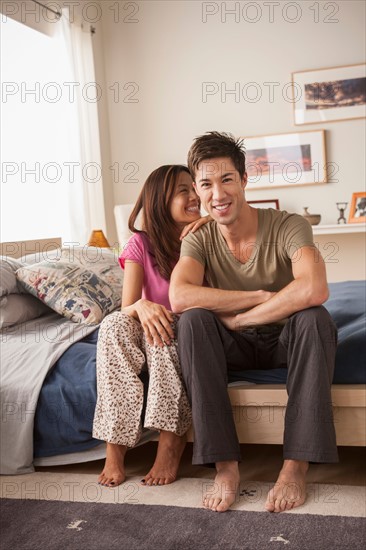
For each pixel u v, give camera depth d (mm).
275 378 2047
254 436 2010
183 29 5152
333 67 4891
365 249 4934
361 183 4922
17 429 2178
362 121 4879
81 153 4590
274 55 5004
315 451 1777
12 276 2586
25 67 4367
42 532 1688
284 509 1734
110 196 5301
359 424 1925
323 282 1869
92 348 2312
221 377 1895
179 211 2229
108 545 1590
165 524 1688
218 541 1575
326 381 1813
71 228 4559
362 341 2000
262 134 5078
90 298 2557
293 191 5031
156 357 1992
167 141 5262
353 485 1900
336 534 1562
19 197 4316
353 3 4836
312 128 4969
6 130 4238
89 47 4910
